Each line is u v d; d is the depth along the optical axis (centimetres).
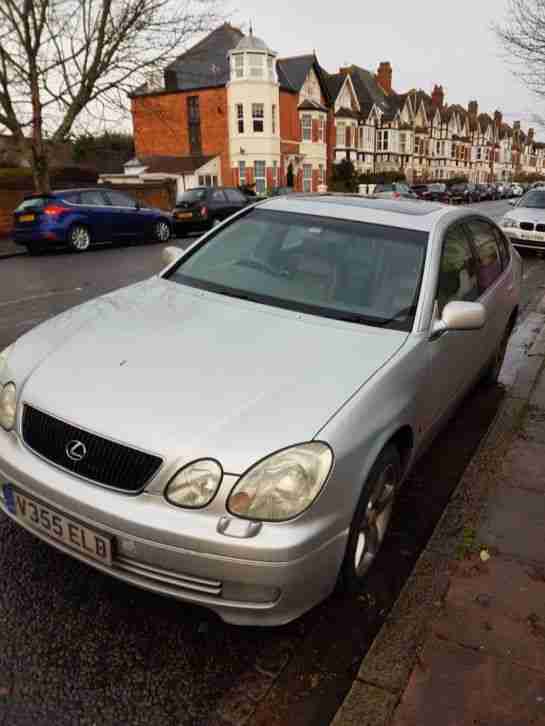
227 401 230
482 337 411
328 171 4500
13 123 1812
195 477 211
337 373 254
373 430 242
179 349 266
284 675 230
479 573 277
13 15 1700
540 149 11656
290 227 370
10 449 245
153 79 1919
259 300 324
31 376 256
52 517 232
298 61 4234
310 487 214
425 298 314
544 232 1343
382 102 6144
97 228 1511
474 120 8438
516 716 205
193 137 3912
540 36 920
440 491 371
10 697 213
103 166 4328
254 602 214
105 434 222
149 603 259
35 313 773
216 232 393
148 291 344
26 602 256
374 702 214
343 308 314
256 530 207
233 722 210
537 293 983
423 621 254
